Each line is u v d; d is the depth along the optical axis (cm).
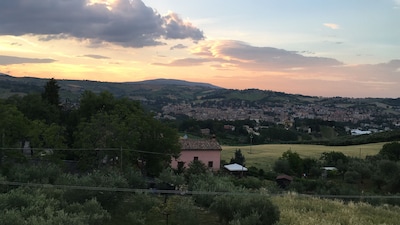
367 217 2162
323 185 4391
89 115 4875
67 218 1462
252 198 1880
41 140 3747
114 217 1916
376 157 6925
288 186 4453
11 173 2789
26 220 1488
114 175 2288
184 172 5000
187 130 12262
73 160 4500
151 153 4419
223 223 1875
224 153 8962
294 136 13650
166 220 1895
